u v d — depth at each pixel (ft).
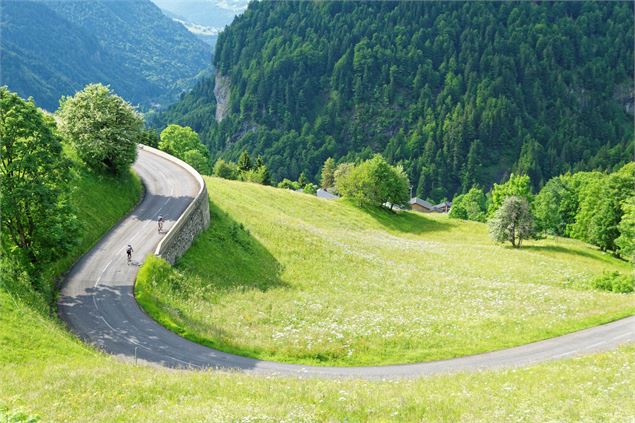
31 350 86.79
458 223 388.98
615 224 275.80
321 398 72.84
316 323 132.87
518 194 328.70
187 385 76.33
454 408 69.15
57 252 127.95
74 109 201.36
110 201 191.21
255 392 74.23
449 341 123.44
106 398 69.15
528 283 211.20
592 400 71.77
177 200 209.97
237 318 131.75
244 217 235.20
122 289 132.26
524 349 119.44
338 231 290.76
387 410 69.00
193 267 158.61
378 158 391.45
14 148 120.06
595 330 133.18
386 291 179.11
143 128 217.97
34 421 51.93
